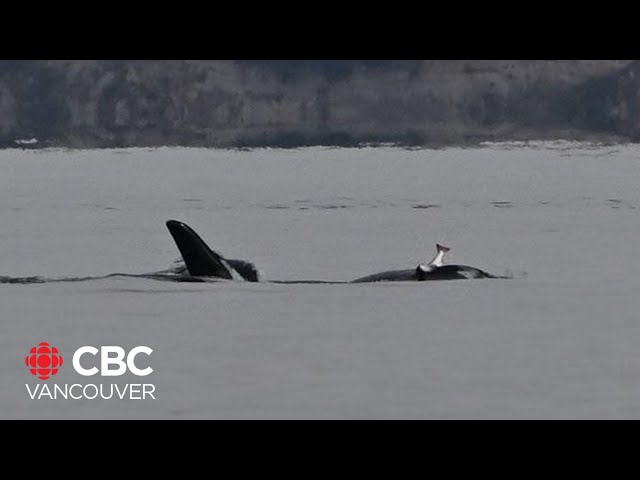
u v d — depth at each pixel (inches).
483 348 2488.9
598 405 1969.7
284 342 2544.3
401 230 5620.1
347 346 2501.2
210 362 2332.7
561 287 3442.4
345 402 1987.0
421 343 2541.8
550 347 2506.2
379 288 3344.0
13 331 2694.4
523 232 5467.5
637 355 2420.0
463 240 5073.8
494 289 3363.7
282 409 1939.0
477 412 1919.3
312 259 4365.2
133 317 2861.7
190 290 3275.1
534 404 1974.7
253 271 3494.1
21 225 5974.4
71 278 3540.8
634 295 3284.9
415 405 1964.8
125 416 1898.4
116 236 5369.1
